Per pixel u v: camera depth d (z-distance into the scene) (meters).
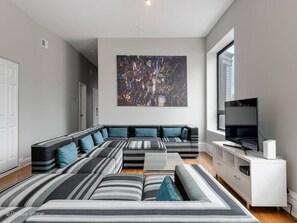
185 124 5.32
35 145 2.29
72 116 6.21
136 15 4.11
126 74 5.41
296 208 2.08
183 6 3.76
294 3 2.14
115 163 2.82
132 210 0.80
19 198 1.52
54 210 0.80
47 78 4.74
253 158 2.22
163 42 5.41
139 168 3.83
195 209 0.81
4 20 3.38
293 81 2.16
